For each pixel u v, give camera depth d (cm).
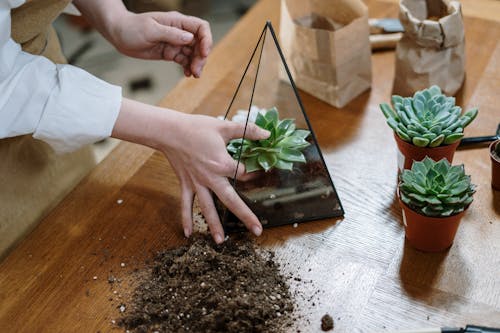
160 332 81
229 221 95
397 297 83
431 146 93
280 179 93
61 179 113
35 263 93
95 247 95
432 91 99
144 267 91
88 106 87
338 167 106
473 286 83
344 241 93
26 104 85
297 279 87
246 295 83
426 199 83
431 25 107
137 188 105
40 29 98
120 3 108
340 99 118
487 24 133
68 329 82
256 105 103
